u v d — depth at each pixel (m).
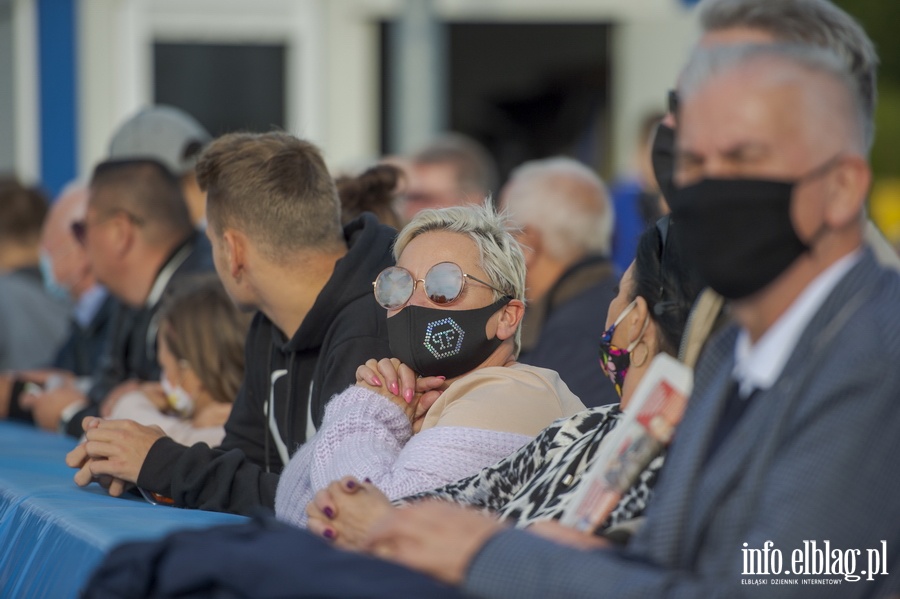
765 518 5.19
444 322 8.66
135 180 14.18
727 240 5.41
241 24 31.11
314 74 31.41
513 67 32.72
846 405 5.13
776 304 5.56
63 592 7.04
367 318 9.34
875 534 5.11
